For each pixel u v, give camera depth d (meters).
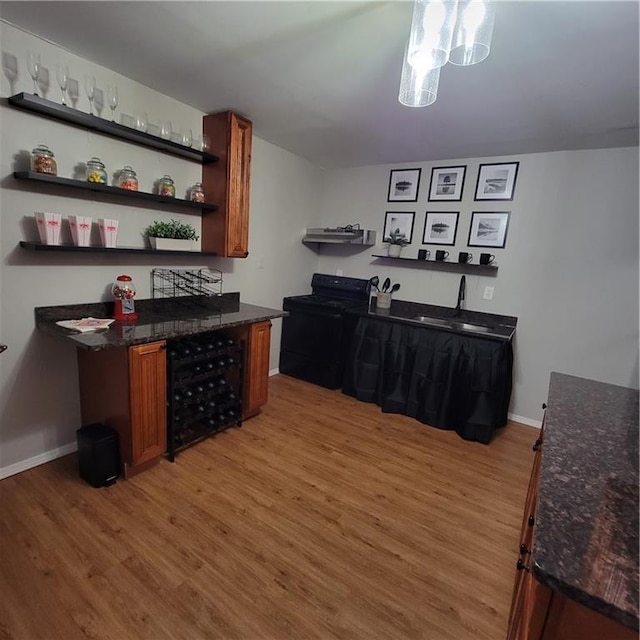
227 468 2.24
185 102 2.50
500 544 1.79
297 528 1.80
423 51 1.17
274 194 3.52
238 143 2.67
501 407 2.95
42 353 2.07
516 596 1.10
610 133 2.45
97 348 1.74
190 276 2.82
